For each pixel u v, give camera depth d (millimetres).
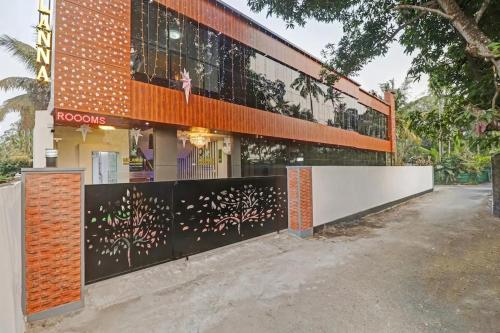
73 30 5820
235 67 9375
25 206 2727
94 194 3533
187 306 3027
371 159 18797
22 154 14227
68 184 3021
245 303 3078
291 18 6191
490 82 4422
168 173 7871
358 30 6184
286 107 11453
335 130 14508
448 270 3990
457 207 10188
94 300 3168
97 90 6113
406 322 2621
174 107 7508
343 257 4688
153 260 4117
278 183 6398
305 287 3482
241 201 5555
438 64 6285
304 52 12328
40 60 6453
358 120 17016
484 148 5344
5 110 12047
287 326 2600
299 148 12508
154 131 7699
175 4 7609
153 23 7195
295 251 5109
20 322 2432
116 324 2686
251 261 4543
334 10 5871
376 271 4000
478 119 3799
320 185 6812
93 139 8727
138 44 6895
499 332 2422
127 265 3818
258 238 5836
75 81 5824
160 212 4238
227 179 5305
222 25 8859
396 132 22859
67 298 2926
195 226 4723
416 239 5844
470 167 21500
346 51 6574
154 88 7105
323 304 3020
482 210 9242
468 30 3471
